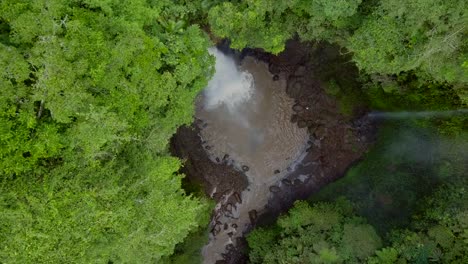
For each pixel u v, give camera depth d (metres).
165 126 15.55
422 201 21.36
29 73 11.32
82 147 12.26
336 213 21.94
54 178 11.91
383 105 23.50
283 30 17.67
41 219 11.58
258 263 23.22
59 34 11.89
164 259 20.56
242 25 16.33
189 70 15.48
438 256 18.64
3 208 11.57
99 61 12.28
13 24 11.14
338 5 14.55
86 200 12.14
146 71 13.75
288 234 22.19
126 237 13.17
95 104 12.39
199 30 16.64
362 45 16.08
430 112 21.55
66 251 12.21
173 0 17.05
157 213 14.05
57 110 11.34
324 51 22.92
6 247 11.63
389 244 20.17
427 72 17.27
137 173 14.30
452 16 13.98
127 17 13.89
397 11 14.40
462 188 19.83
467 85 17.39
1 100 11.12
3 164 11.34
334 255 19.70
